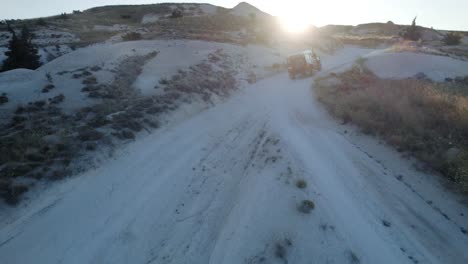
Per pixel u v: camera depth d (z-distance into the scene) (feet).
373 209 30.37
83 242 26.66
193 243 27.68
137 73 77.71
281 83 91.66
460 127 41.16
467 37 284.82
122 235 27.89
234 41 142.82
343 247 25.84
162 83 69.62
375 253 25.31
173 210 31.89
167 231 28.96
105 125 46.11
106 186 34.42
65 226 28.07
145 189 34.78
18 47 100.99
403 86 66.39
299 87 84.02
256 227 28.53
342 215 29.45
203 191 35.35
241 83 88.28
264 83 92.38
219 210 32.30
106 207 31.24
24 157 35.63
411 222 28.35
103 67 75.82
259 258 25.23
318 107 62.23
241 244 26.89
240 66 106.42
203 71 85.87
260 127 53.93
